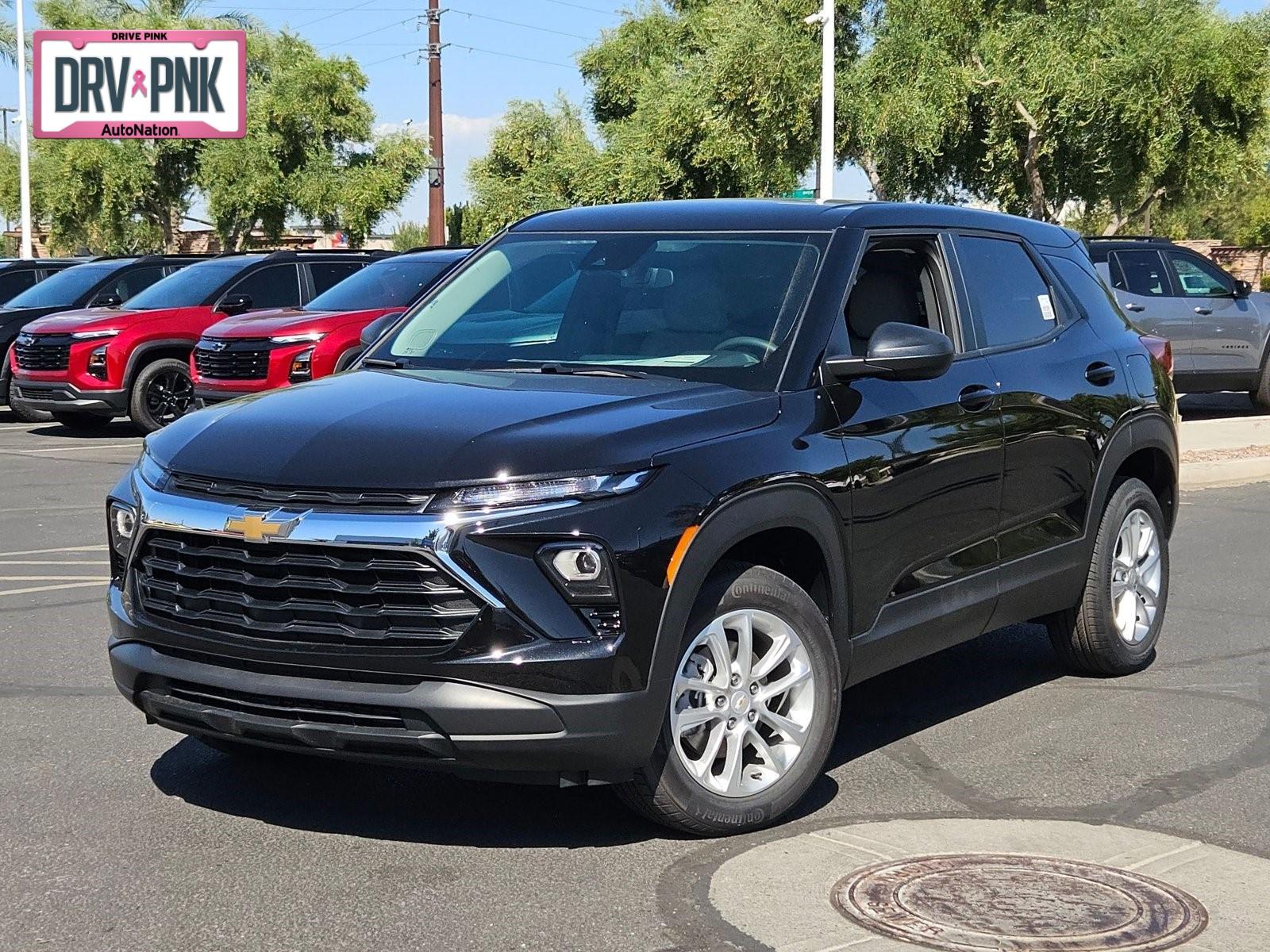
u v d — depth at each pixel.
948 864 4.48
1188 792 5.21
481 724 4.16
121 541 4.80
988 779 5.34
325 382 5.27
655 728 4.36
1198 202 31.02
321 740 4.29
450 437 4.42
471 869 4.43
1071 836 4.74
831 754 5.65
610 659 4.24
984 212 6.43
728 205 5.91
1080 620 6.59
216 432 4.75
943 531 5.49
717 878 4.36
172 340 17.31
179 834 4.72
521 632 4.18
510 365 5.37
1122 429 6.55
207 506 4.45
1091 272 6.89
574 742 4.23
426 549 4.16
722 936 3.95
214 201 45.84
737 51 31.20
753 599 4.70
